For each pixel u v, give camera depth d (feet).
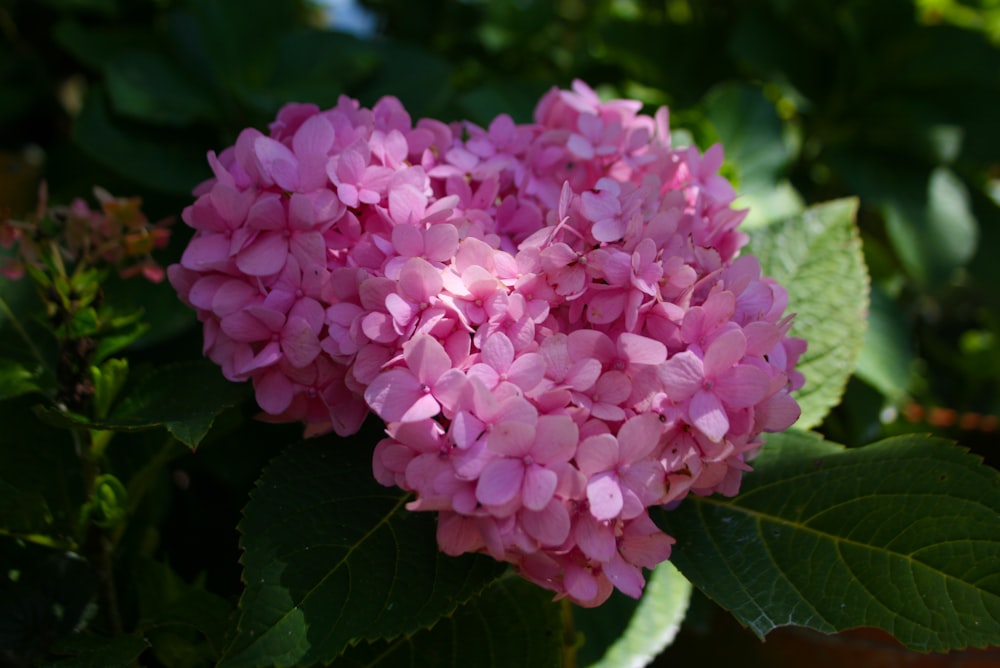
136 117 2.92
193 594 2.12
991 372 3.60
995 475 1.96
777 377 1.88
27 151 4.14
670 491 1.86
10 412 2.21
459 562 1.96
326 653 1.86
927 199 3.38
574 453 1.81
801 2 3.41
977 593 1.90
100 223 2.27
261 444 2.61
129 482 2.20
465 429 1.80
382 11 4.25
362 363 1.90
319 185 1.95
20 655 2.16
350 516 1.98
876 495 2.01
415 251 1.91
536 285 1.91
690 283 1.91
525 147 2.12
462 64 3.91
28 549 2.25
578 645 2.27
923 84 3.51
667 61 3.55
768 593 1.98
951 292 3.96
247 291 1.97
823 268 2.35
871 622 1.93
